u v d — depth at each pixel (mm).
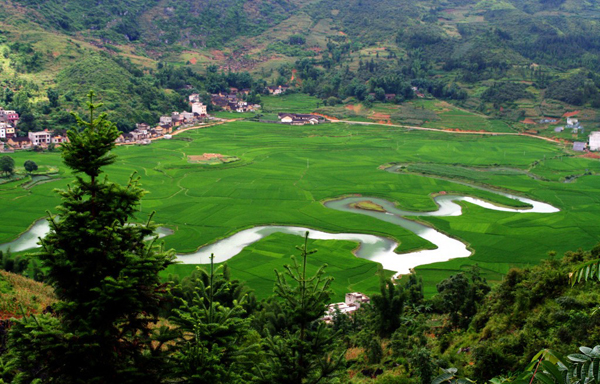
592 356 13945
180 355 25234
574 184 164625
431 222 124562
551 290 44219
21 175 154250
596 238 111688
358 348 54062
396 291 59500
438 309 64062
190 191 147500
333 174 173375
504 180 168375
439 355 42344
